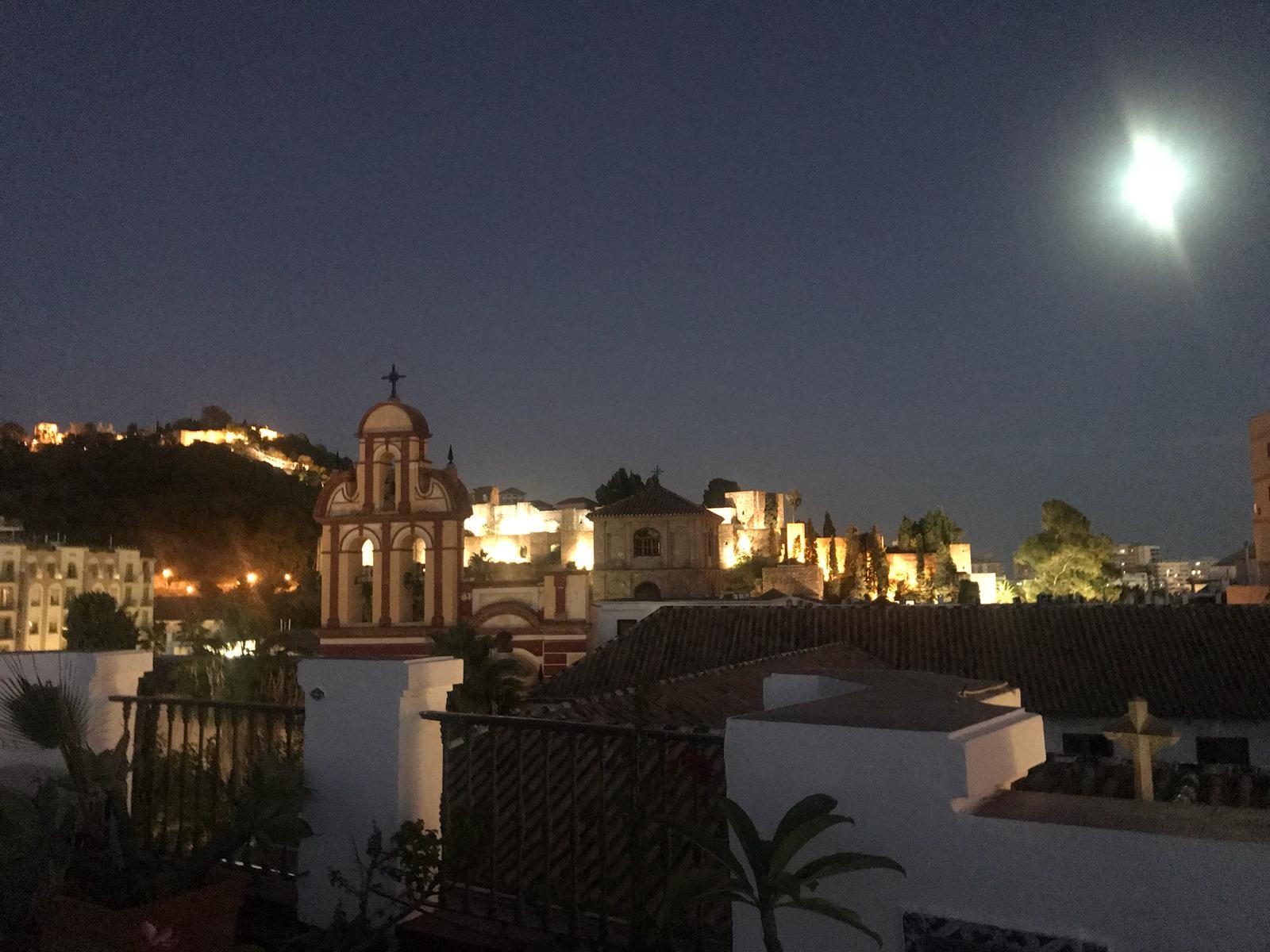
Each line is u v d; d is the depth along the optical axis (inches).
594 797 291.0
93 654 260.7
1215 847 111.5
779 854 126.5
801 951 139.2
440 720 203.8
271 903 223.9
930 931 128.3
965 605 857.5
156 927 172.9
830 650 754.8
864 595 3024.1
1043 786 254.7
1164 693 661.9
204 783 266.2
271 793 198.5
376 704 205.0
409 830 187.8
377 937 182.5
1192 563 4020.7
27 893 183.6
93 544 3157.0
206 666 546.6
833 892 136.6
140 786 257.9
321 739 212.1
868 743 135.3
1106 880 117.3
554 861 247.8
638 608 1106.7
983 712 148.2
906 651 782.5
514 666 613.3
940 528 3735.2
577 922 183.6
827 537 3307.1
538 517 3376.0
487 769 327.9
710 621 884.6
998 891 124.1
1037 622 800.9
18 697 212.8
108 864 193.2
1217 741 633.6
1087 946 117.3
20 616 2539.4
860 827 134.8
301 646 1074.7
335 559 962.1
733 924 148.6
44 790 200.1
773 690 217.0
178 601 3102.9
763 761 143.9
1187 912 112.3
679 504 1668.3
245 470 4045.3
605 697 542.3
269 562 3580.2
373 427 967.0
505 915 200.7
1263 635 718.5
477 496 3634.4
